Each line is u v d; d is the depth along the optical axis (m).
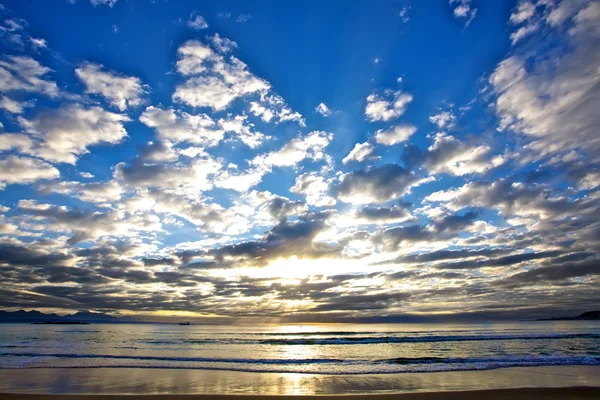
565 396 11.62
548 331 68.00
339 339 48.47
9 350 30.56
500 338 46.75
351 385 14.27
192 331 83.00
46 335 57.12
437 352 29.80
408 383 14.67
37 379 15.41
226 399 11.27
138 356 25.77
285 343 42.72
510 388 12.95
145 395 11.66
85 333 65.50
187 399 11.23
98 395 11.64
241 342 44.28
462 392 12.24
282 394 12.37
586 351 29.44
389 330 82.00
